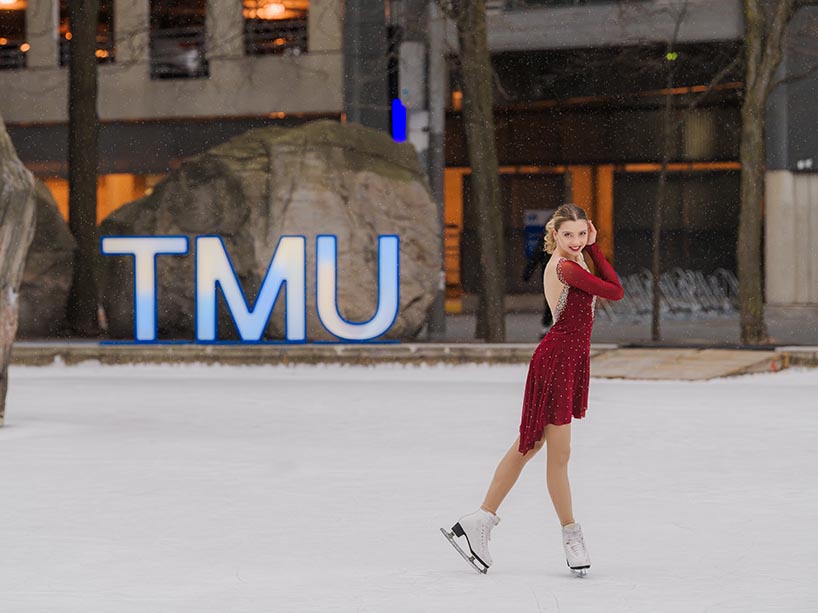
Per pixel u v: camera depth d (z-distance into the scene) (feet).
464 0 89.15
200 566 24.79
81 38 99.45
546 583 23.29
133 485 34.65
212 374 73.41
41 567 24.68
